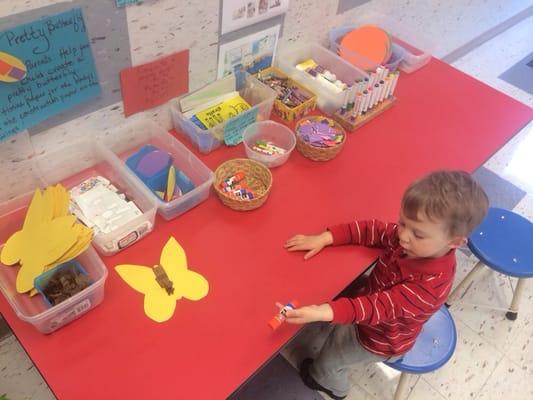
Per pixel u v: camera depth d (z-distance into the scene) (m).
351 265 1.05
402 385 1.38
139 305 0.92
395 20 1.97
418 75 1.66
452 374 1.59
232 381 0.83
